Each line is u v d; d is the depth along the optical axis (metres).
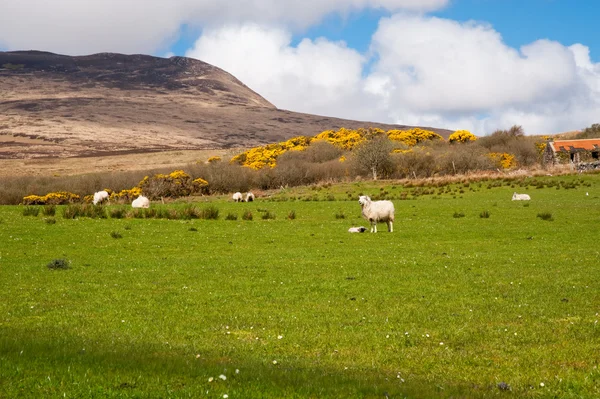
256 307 12.73
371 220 28.55
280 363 8.67
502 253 21.22
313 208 39.59
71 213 31.39
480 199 43.62
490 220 31.94
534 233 26.88
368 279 16.08
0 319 11.43
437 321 11.34
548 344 9.68
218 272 17.39
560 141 82.81
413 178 68.94
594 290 13.95
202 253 21.98
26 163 134.00
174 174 68.75
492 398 7.04
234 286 15.16
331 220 33.50
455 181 57.50
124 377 7.43
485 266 18.17
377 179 69.62
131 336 10.20
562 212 34.22
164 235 26.38
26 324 11.02
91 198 59.88
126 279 16.17
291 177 72.38
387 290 14.55
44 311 12.23
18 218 30.03
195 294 14.10
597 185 50.44
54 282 15.52
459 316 11.74
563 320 11.21
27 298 13.48
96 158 147.50
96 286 15.02
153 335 10.36
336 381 7.58
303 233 27.86
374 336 10.30
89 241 24.11
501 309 12.30
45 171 117.12
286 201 47.34
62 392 6.77
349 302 13.20
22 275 16.50
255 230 28.75
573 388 7.59
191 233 27.20
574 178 56.47
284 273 17.20
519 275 16.38
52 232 25.78
